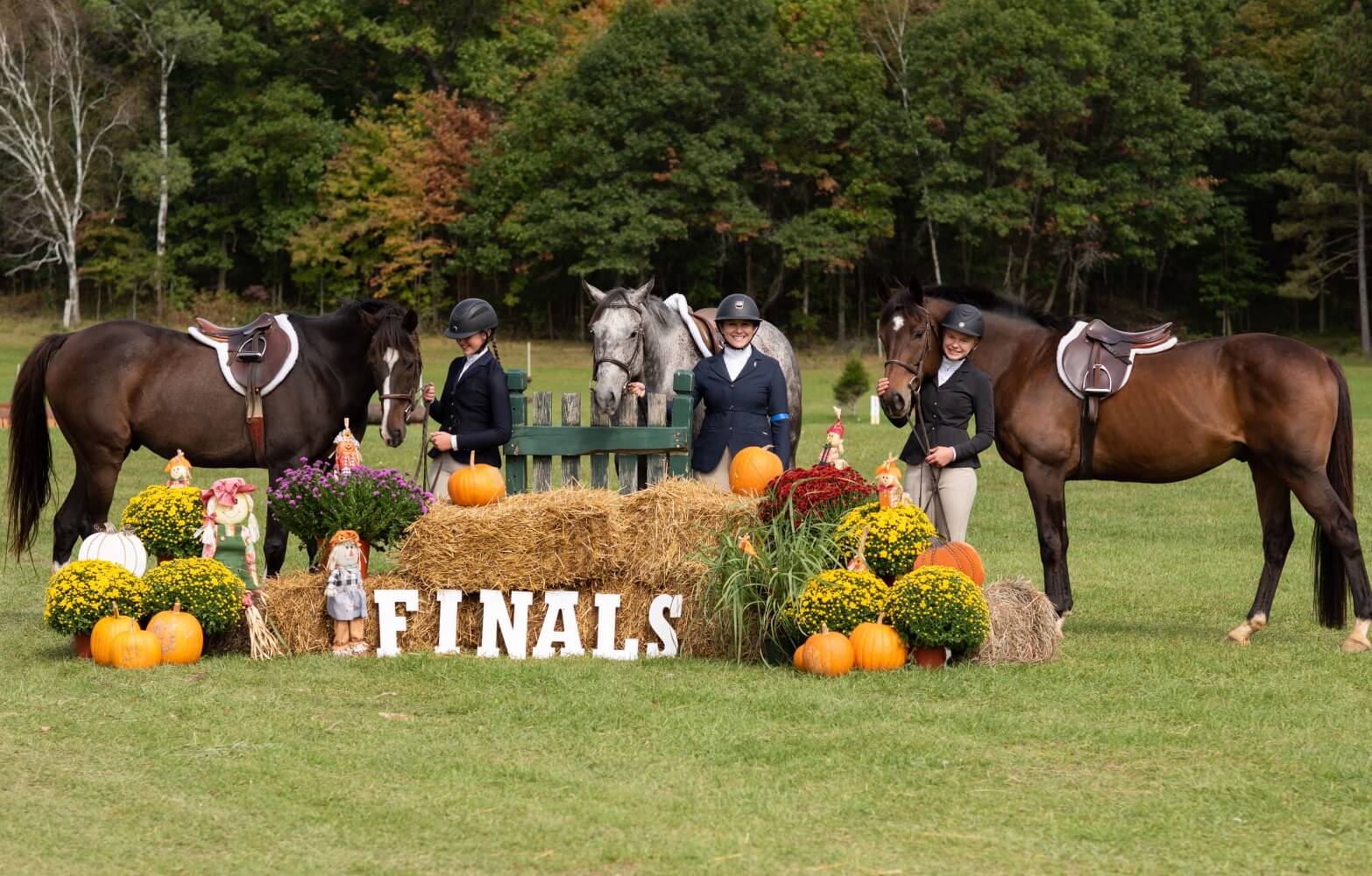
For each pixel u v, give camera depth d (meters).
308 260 53.25
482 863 4.51
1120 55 49.81
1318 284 52.03
